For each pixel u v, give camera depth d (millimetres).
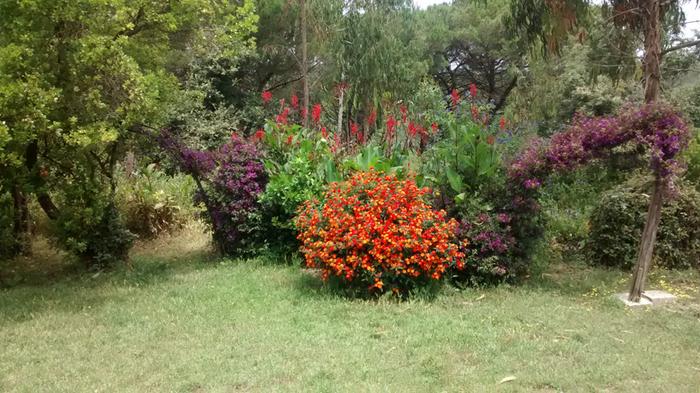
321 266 5707
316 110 9227
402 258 5395
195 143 11031
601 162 5785
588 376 3666
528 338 4387
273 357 3975
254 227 7145
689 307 5305
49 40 5527
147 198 9094
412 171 6836
